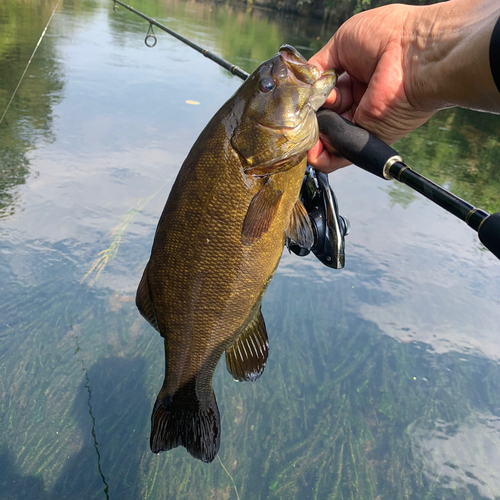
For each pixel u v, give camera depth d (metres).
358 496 0.67
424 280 1.07
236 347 0.48
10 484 0.66
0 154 1.38
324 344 0.90
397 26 0.42
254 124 0.43
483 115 2.67
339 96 0.51
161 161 1.46
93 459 0.70
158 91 2.15
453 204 0.35
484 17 0.37
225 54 3.00
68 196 1.21
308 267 1.09
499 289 1.06
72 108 1.82
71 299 0.93
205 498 0.67
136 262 1.03
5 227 1.07
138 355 0.85
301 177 0.46
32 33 3.00
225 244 0.43
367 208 1.34
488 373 0.86
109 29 3.49
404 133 0.46
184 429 0.47
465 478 0.70
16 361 0.81
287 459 0.72
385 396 0.81
